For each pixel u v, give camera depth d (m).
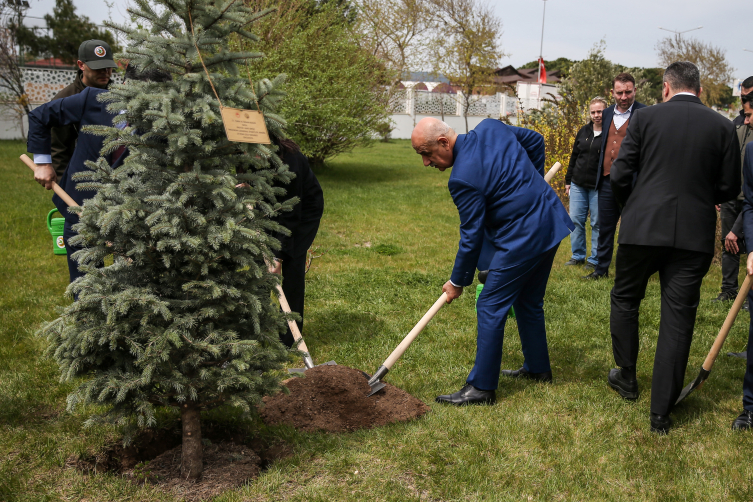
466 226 3.22
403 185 13.62
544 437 2.96
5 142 19.20
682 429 3.09
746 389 3.12
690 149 3.02
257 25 11.67
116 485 2.46
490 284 3.29
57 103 3.85
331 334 4.52
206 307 2.40
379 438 2.93
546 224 3.24
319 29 13.78
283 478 2.56
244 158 2.59
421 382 3.71
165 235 2.34
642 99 13.32
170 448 2.93
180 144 2.28
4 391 3.35
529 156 3.62
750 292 3.16
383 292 5.58
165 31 2.49
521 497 2.48
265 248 2.51
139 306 2.35
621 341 3.40
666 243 3.02
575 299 5.45
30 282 5.49
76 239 2.37
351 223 9.00
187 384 2.41
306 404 3.18
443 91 33.62
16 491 2.43
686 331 3.02
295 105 12.32
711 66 33.19
